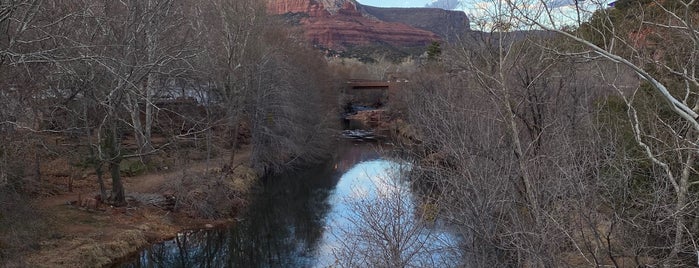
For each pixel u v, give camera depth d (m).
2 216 15.81
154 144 27.50
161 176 26.34
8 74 13.93
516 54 11.70
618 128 9.93
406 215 12.17
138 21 18.05
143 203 22.03
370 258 11.02
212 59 28.50
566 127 10.45
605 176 8.77
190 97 29.33
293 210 24.78
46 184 21.80
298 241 20.27
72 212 19.28
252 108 31.50
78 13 14.34
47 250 15.55
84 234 17.41
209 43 28.33
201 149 30.17
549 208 9.09
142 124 28.84
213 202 23.39
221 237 20.88
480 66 13.01
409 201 12.49
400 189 12.48
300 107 36.09
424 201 11.97
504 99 11.30
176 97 28.97
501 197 10.30
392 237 11.27
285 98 33.06
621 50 9.55
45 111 16.17
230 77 29.27
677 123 9.91
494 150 10.73
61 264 14.88
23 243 15.12
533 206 9.04
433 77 24.86
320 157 38.59
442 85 18.27
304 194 27.75
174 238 19.91
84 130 20.89
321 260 17.58
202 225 21.69
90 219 18.98
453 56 15.73
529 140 11.97
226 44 30.23
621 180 8.12
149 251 18.27
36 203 18.80
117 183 21.03
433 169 11.84
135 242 18.23
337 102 59.16
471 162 10.56
